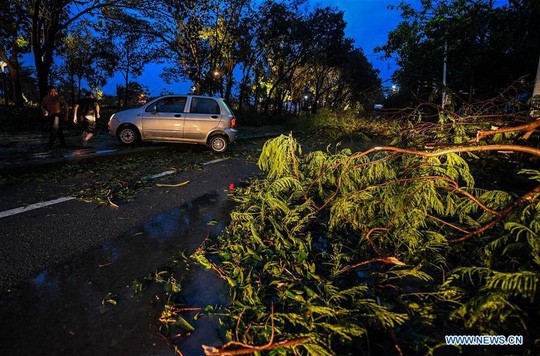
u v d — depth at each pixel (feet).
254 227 10.28
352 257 8.73
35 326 5.81
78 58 95.61
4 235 9.29
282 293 6.99
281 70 101.96
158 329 5.93
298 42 89.15
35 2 46.44
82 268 7.86
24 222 10.34
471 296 6.86
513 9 49.24
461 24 49.39
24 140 29.25
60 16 50.72
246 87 101.30
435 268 8.38
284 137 12.18
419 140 13.67
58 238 9.37
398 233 8.84
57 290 6.90
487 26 53.06
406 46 56.95
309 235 9.59
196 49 67.31
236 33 69.36
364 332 5.80
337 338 5.90
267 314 6.24
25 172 16.79
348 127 42.73
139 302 6.68
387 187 9.82
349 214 10.02
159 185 15.94
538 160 14.19
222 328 6.02
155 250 9.02
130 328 5.92
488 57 49.67
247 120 78.95
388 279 7.78
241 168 21.59
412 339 5.84
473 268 6.62
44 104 24.21
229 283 7.30
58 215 11.17
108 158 21.71
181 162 22.43
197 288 7.27
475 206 9.29
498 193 8.67
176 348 5.48
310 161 14.49
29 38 61.05
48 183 15.17
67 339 5.57
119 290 7.04
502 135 14.08
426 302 7.00
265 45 84.43
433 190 8.84
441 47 54.39
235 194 15.07
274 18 73.97
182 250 9.09
